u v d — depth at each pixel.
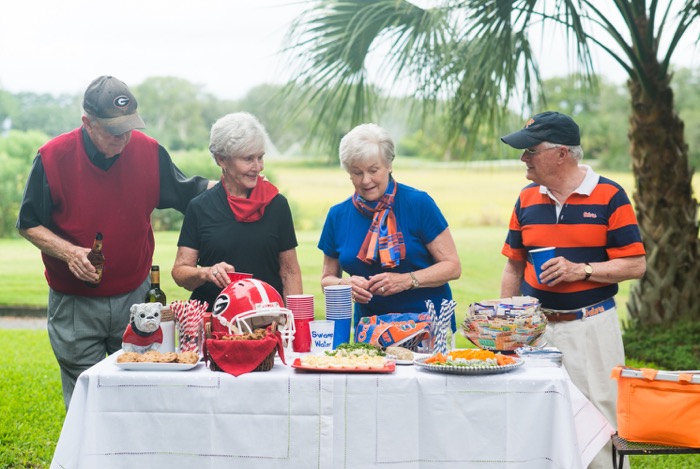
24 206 3.47
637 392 2.71
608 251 3.23
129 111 3.39
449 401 2.53
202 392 2.55
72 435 2.57
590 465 3.20
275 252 3.36
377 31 5.88
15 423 5.23
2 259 12.42
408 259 3.24
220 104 17.12
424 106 6.12
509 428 2.52
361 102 6.15
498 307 2.99
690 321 7.23
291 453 2.54
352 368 2.56
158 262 12.40
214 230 3.30
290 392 2.53
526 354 2.82
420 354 2.76
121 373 2.58
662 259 7.23
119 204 3.58
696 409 2.63
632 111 7.10
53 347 3.63
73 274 3.51
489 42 5.67
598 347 3.23
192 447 2.56
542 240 3.29
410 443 2.54
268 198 3.32
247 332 2.70
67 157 3.49
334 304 2.96
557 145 3.19
